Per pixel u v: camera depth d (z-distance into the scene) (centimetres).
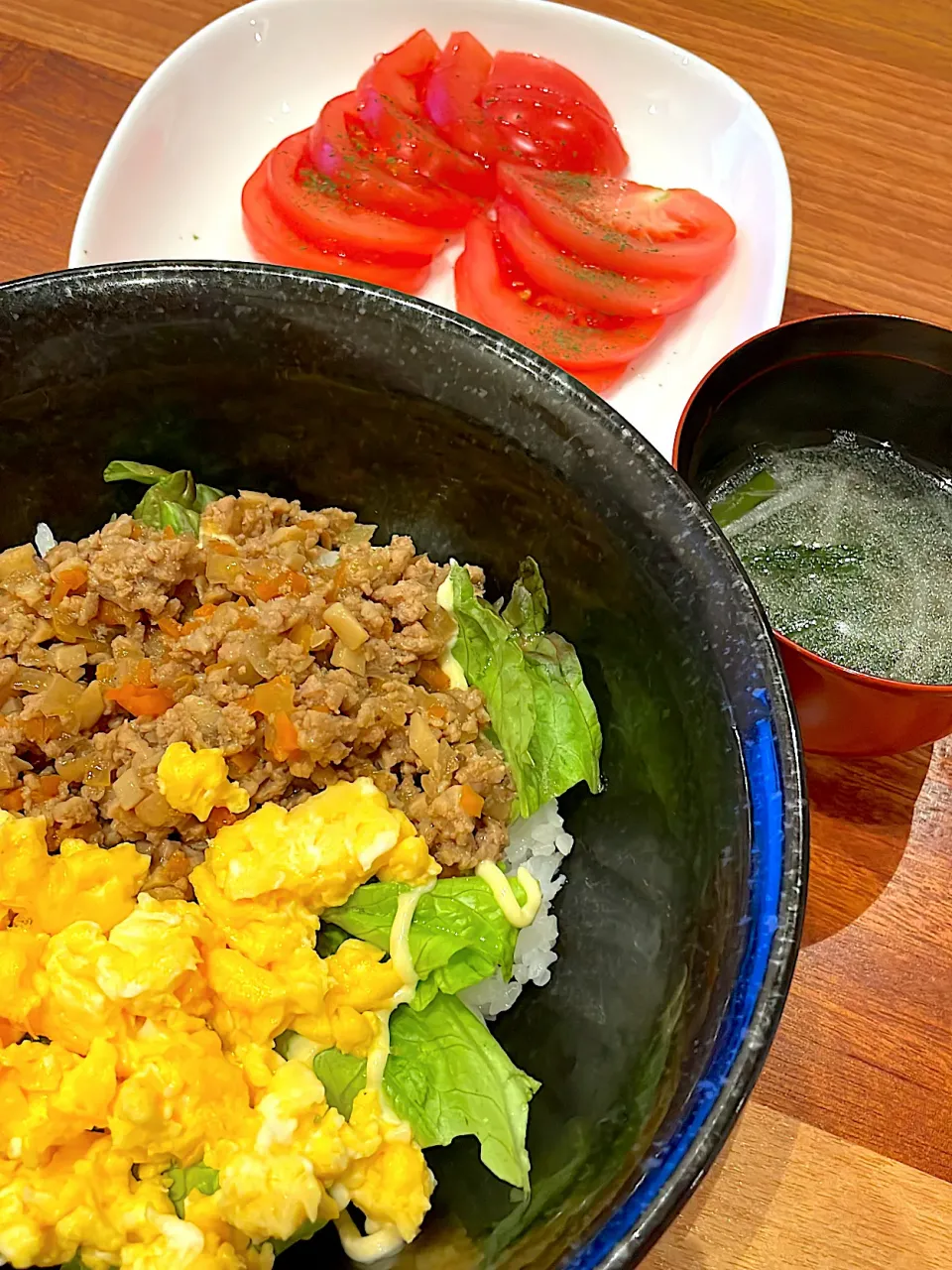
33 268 33
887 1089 24
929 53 38
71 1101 19
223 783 22
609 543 21
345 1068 21
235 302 22
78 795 22
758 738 19
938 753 27
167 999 20
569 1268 16
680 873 20
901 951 25
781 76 38
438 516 25
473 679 24
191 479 25
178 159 35
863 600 26
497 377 21
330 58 37
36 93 36
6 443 23
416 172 34
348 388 23
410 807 23
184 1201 19
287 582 24
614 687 23
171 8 38
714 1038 17
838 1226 23
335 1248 21
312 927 21
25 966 20
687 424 25
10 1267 19
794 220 35
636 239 34
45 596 23
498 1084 21
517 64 36
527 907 22
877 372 27
